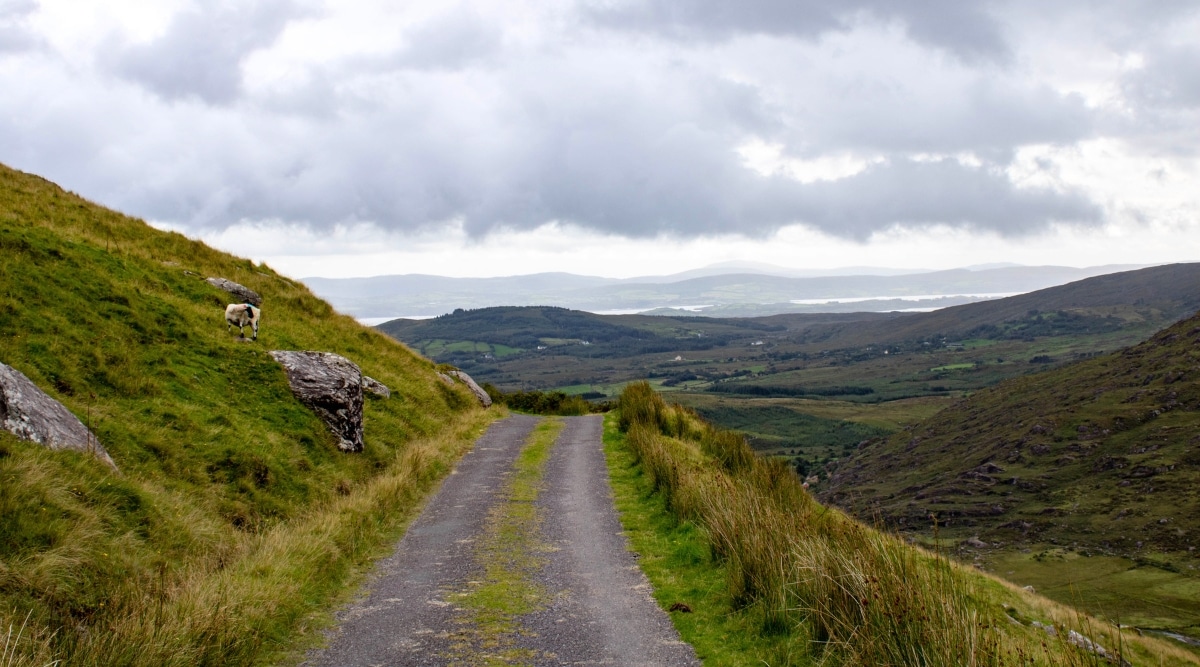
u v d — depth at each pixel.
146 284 19.84
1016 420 173.25
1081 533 109.12
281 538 10.45
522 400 38.75
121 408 12.57
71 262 17.33
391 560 10.95
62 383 12.21
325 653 7.40
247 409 15.55
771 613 7.93
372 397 21.73
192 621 6.83
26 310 13.67
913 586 7.01
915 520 130.25
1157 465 124.50
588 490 16.11
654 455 17.11
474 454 20.47
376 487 14.49
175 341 16.81
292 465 14.28
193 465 12.11
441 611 8.73
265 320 23.45
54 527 8.02
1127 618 67.69
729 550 9.89
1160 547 97.81
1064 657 6.38
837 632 7.02
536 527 12.98
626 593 9.47
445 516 13.75
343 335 27.67
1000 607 15.27
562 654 7.45
